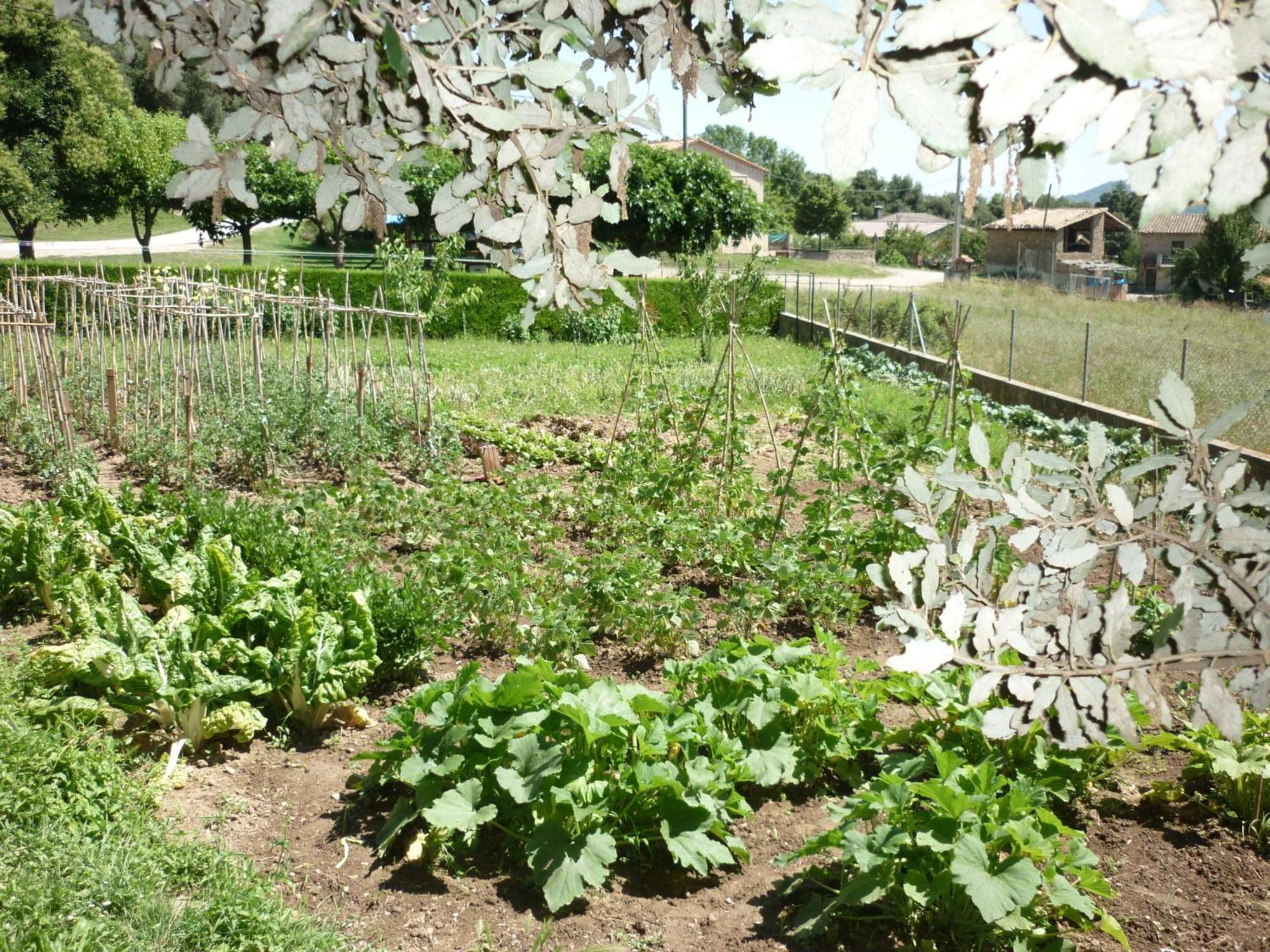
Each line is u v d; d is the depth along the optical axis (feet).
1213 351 50.31
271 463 34.12
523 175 5.81
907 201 313.32
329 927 12.26
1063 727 5.94
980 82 3.61
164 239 173.47
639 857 14.14
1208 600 6.08
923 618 6.31
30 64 114.32
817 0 3.76
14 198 115.96
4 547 22.52
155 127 125.39
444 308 72.95
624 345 83.25
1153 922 12.64
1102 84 3.73
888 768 15.60
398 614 19.57
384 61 5.88
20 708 16.10
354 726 18.02
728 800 14.16
